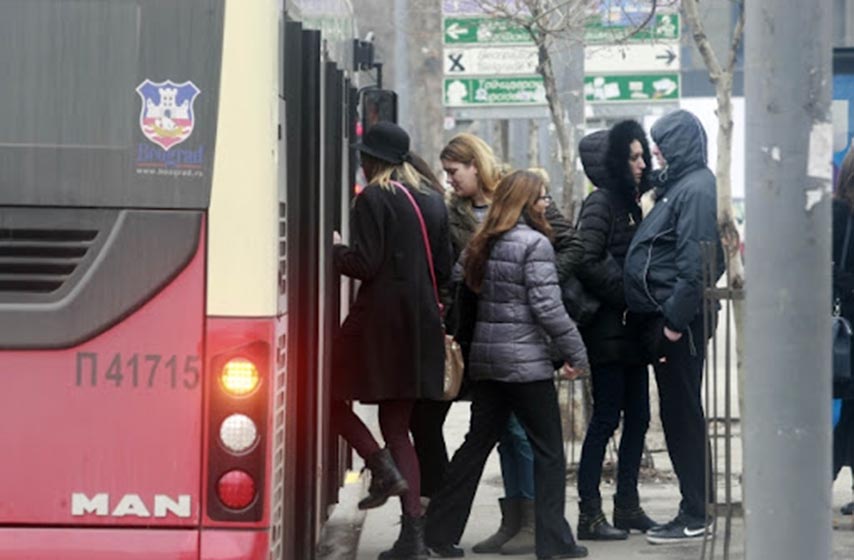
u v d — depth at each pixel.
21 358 8.58
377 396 12.03
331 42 12.57
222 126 8.58
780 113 7.71
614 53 25.28
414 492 12.48
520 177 12.45
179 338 8.58
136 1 8.57
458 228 13.61
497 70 24.55
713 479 12.06
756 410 7.80
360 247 12.00
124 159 8.57
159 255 8.56
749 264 7.84
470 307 12.82
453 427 21.62
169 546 8.58
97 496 8.59
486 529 14.41
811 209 7.72
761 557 7.79
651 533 13.39
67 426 8.59
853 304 13.62
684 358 13.06
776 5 7.70
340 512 15.58
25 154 8.56
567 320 12.30
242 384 8.57
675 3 19.34
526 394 12.50
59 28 8.56
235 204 8.57
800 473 7.74
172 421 8.59
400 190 12.10
